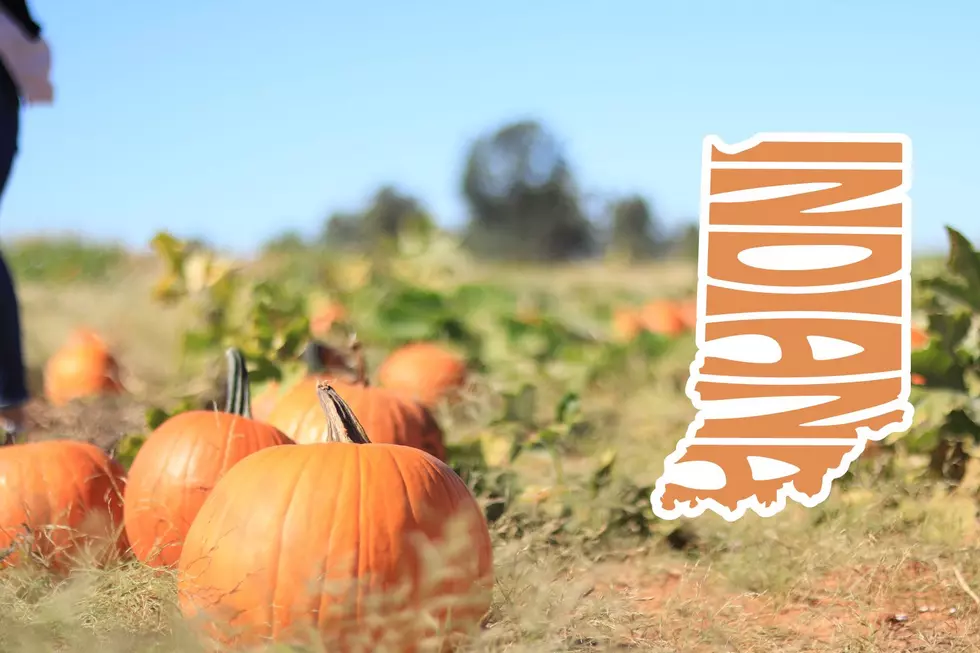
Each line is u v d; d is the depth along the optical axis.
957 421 3.84
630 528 3.76
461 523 2.41
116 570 2.80
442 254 10.37
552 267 31.31
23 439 4.22
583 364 7.38
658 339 8.34
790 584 3.18
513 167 68.56
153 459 3.11
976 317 4.10
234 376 3.37
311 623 2.31
